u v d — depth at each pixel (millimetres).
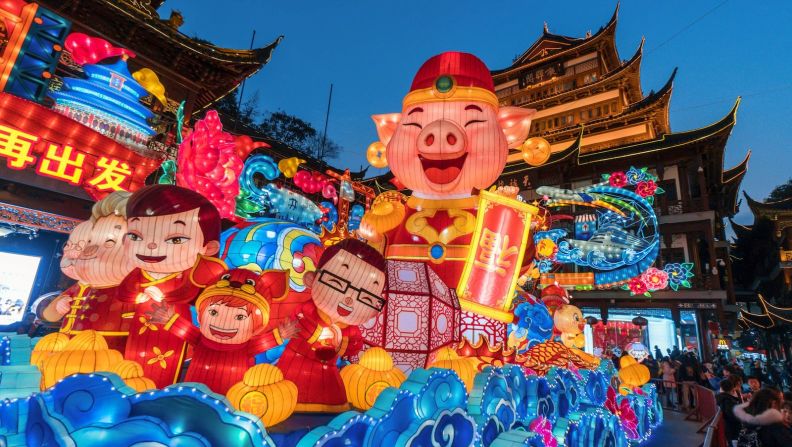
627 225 25672
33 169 9664
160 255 2973
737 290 45438
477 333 5254
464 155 5734
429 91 5934
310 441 2553
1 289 9812
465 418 3402
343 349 3852
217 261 3219
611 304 27219
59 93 9617
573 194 26656
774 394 5230
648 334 26328
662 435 7945
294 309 3537
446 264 5504
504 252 5477
